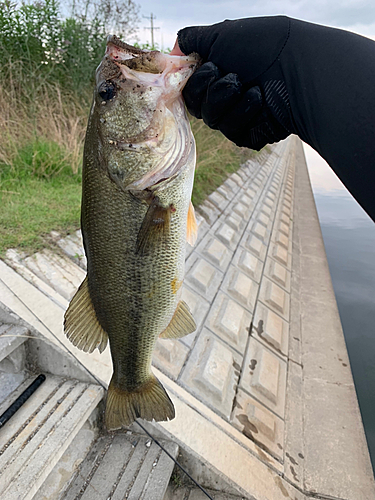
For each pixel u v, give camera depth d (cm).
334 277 153
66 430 48
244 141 36
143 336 41
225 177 178
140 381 43
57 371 57
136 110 35
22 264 70
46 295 64
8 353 53
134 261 38
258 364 81
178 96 36
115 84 35
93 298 40
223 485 55
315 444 67
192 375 68
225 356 77
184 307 43
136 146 35
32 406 52
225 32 32
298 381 83
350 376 85
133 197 36
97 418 57
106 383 55
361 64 27
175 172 37
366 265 166
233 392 71
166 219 37
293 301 115
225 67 33
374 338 110
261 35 31
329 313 111
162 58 35
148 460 53
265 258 132
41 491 48
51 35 152
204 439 56
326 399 78
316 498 58
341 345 96
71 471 51
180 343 74
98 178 36
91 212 37
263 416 68
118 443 56
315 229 190
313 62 29
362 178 27
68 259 76
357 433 70
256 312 99
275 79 31
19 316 56
